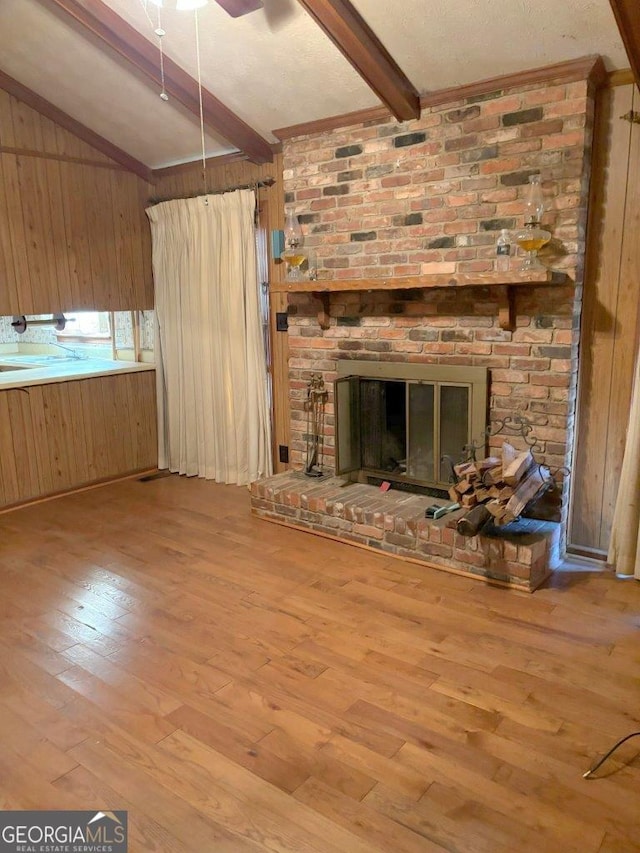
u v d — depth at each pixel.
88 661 2.51
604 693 2.25
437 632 2.65
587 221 3.07
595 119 2.98
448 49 2.95
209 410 4.84
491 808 1.76
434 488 3.65
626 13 2.40
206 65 3.49
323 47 3.12
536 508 3.27
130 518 4.12
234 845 1.66
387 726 2.10
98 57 3.67
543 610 2.82
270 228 4.31
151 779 1.89
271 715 2.16
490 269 3.25
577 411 3.26
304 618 2.79
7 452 4.30
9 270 4.25
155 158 4.75
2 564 3.44
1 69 4.01
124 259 4.91
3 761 1.97
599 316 3.13
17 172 4.23
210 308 4.66
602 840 1.66
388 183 3.53
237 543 3.65
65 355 5.81
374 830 1.70
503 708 2.18
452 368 3.42
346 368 3.90
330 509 3.63
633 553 3.06
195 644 2.61
